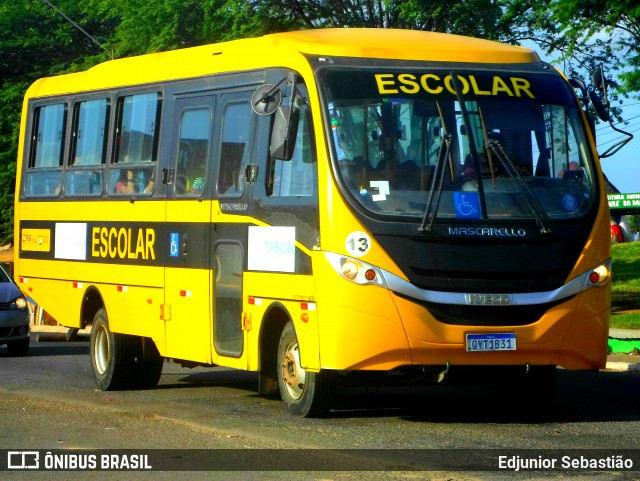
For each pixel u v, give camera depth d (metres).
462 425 11.54
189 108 13.96
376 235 10.99
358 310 10.96
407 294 10.97
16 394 14.73
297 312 11.62
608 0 23.16
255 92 11.76
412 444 10.33
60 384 16.08
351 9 31.25
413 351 11.03
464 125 11.51
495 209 11.26
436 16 28.09
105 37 46.38
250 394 14.69
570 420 11.96
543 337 11.23
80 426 11.69
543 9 26.58
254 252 12.38
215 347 13.13
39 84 18.02
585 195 11.62
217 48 13.65
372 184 11.18
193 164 13.74
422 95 11.53
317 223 11.30
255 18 30.95
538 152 11.67
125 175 15.23
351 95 11.44
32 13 46.50
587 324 11.42
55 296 16.97
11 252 44.41
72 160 16.69
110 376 15.15
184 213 13.78
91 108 16.33
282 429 11.27
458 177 11.33
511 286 11.16
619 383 15.58
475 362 11.15
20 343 21.44
